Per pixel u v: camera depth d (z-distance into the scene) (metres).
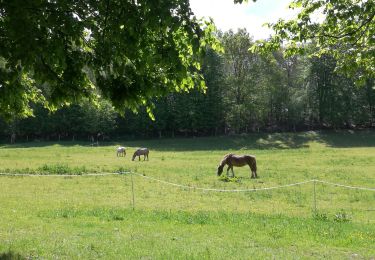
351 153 52.44
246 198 21.17
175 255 9.91
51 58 7.07
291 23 13.86
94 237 11.91
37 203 18.69
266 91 85.00
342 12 12.73
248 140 78.75
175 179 28.72
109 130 84.06
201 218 15.12
